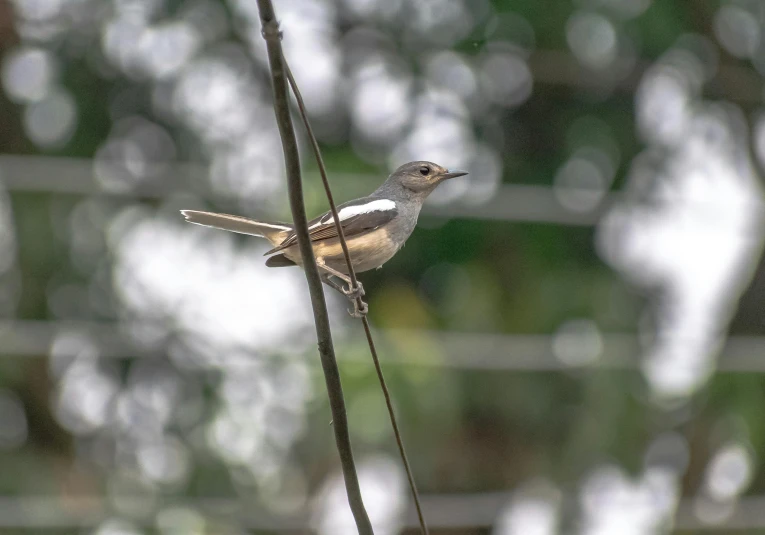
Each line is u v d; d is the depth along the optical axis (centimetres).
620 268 1727
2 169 1605
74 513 1511
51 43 1722
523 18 1709
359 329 1571
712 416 1633
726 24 1770
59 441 1708
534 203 1642
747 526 1631
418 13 1761
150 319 1695
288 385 1611
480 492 1659
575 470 1612
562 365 1577
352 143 1744
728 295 1769
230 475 1609
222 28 1738
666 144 1772
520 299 1659
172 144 1748
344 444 699
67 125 1727
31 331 1605
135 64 1731
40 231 1628
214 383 1659
